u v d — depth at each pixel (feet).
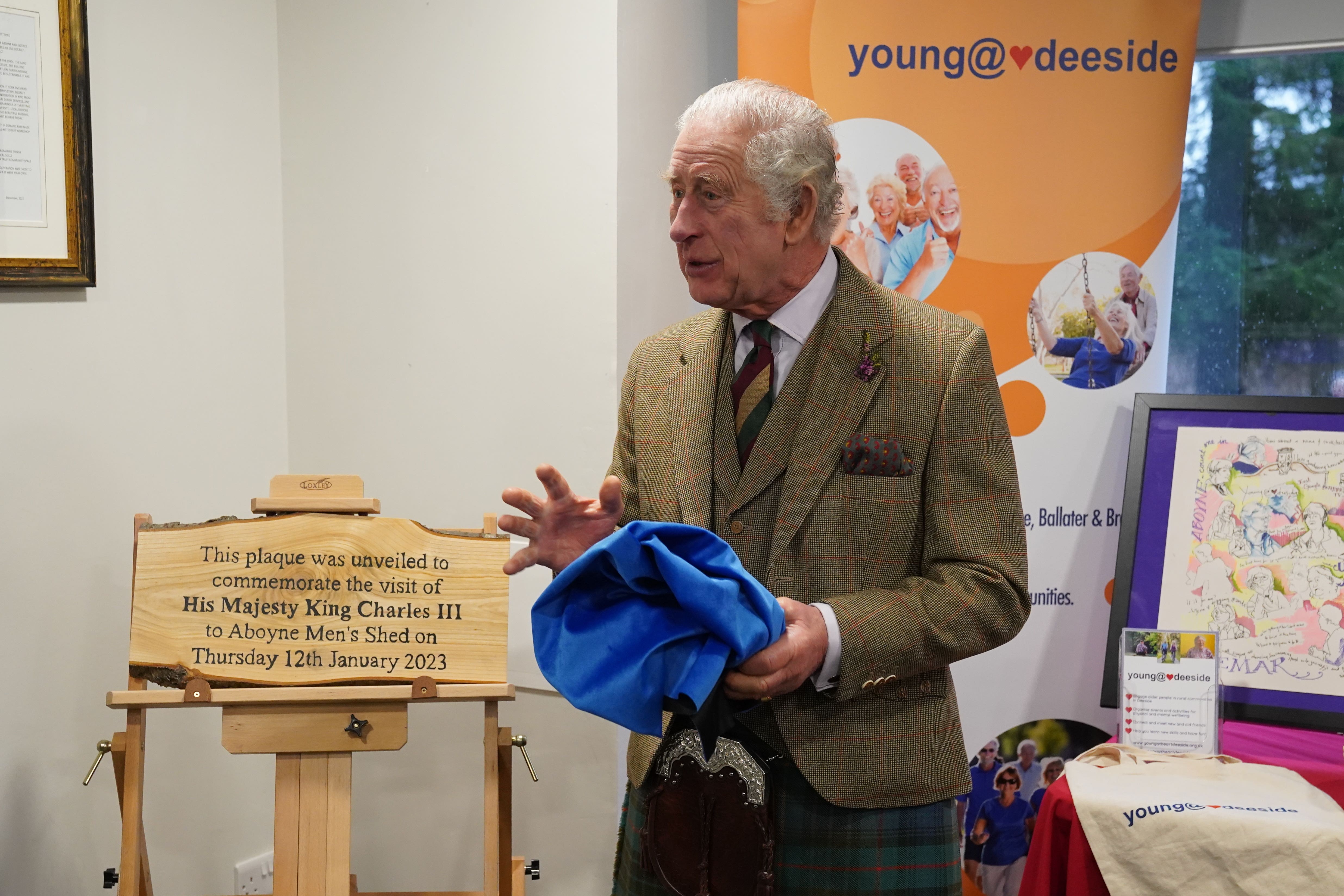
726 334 4.55
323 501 5.22
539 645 3.74
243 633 5.09
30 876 6.30
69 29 6.18
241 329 7.57
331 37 7.60
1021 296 6.91
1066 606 6.98
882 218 6.93
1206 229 7.99
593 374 6.86
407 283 7.49
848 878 4.08
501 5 7.04
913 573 4.25
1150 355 6.90
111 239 6.64
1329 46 7.57
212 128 7.29
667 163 7.36
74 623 6.50
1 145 5.95
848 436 4.16
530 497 3.97
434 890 7.61
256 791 7.70
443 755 7.52
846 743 4.05
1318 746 5.84
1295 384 7.88
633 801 4.63
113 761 5.27
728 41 8.29
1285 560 6.30
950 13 6.82
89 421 6.55
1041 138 6.85
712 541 3.70
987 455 4.14
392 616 5.13
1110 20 6.79
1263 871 4.60
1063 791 5.14
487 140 7.16
